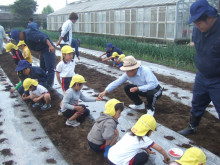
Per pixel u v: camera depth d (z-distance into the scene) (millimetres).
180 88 5914
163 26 15648
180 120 4055
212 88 3051
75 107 3703
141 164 2572
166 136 3521
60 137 3537
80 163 2926
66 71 4730
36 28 5410
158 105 4766
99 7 22656
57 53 11727
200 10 2605
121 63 8203
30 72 4883
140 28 17578
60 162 2957
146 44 11531
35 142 3414
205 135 3561
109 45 8602
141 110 4488
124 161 2547
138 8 17297
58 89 5887
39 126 3920
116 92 5609
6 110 4582
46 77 5219
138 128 2545
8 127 3879
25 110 4590
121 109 2926
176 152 3078
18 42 6383
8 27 36906
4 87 6055
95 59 10148
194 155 2131
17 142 3416
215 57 2807
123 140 2627
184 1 14562
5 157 3057
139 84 4121
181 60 9062
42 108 4582
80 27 25328
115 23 19969
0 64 9055
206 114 4324
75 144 3348
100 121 2945
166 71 7910
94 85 6176
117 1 21609
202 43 2885
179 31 15102
